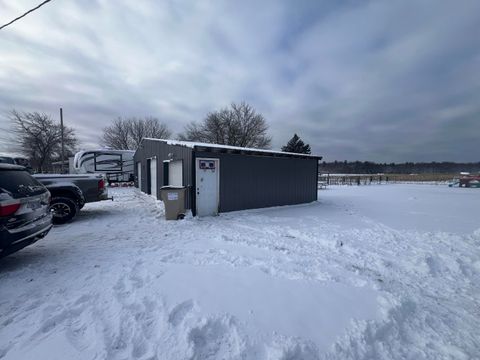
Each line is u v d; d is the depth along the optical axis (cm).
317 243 569
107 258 458
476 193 1866
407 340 260
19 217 385
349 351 236
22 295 324
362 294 340
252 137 3800
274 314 287
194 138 4078
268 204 1075
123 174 2223
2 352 226
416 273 427
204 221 800
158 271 398
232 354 226
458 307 329
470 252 521
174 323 265
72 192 805
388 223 795
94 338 242
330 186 2702
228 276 382
